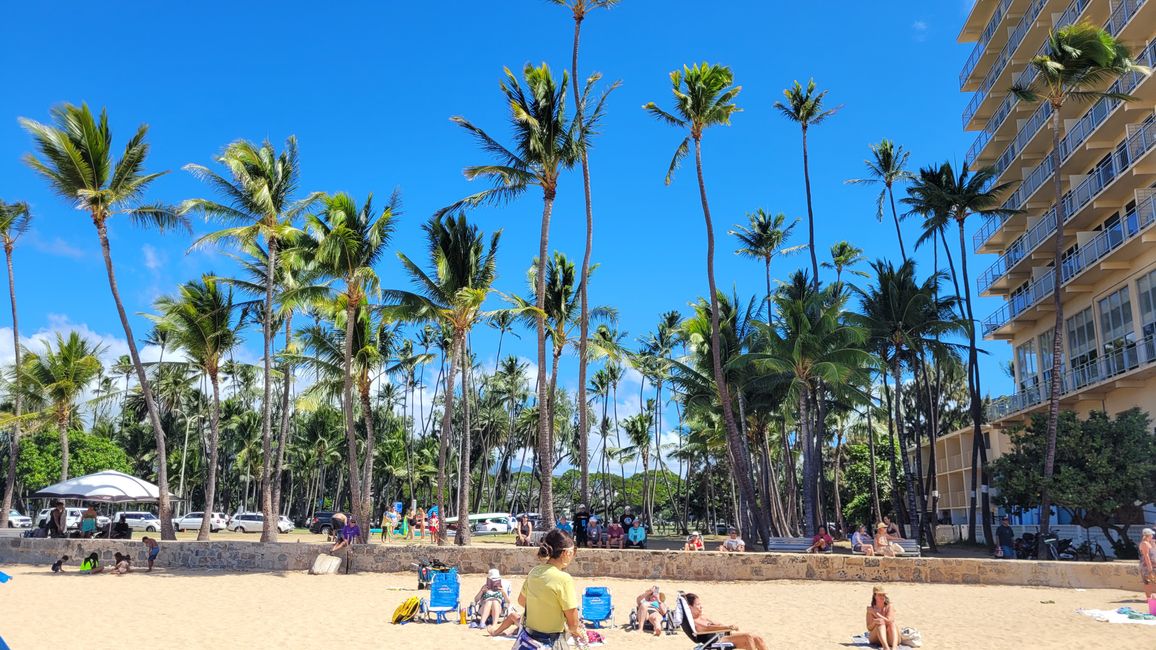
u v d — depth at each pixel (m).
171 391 63.34
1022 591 17.25
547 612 4.97
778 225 44.59
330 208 26.66
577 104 27.80
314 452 66.94
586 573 20.27
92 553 22.30
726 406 29.48
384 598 16.67
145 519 50.56
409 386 63.50
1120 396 28.00
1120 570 17.33
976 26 39.53
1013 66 34.44
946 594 16.95
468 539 26.09
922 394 54.47
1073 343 31.80
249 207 27.39
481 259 28.16
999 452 40.81
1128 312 27.31
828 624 13.34
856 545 22.45
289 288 31.48
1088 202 28.69
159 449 26.38
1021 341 37.72
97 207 25.67
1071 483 23.02
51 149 24.75
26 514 64.25
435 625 12.93
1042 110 32.47
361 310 29.23
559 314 32.84
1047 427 24.72
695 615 10.13
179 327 29.88
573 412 68.44
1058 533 28.89
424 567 18.39
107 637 11.56
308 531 53.12
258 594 17.30
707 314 36.44
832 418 47.75
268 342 27.17
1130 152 25.70
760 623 13.43
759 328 32.28
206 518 28.66
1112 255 26.75
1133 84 25.83
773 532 43.81
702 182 29.64
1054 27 31.22
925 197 33.72
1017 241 36.59
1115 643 11.27
